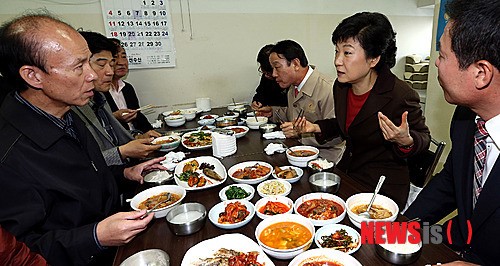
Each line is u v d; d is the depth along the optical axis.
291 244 0.86
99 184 1.20
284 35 3.53
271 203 1.09
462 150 0.96
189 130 2.38
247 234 0.94
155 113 3.33
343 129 1.62
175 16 3.13
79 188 1.08
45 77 0.95
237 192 1.17
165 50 3.18
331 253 0.78
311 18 3.55
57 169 1.03
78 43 0.98
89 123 1.60
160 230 0.99
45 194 0.96
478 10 0.66
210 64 3.37
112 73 1.83
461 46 0.70
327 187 1.14
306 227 0.92
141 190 1.32
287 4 3.44
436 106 2.89
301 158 1.42
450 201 1.12
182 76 3.31
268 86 3.06
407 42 4.03
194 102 3.43
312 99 2.03
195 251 0.84
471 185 0.92
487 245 0.88
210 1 3.19
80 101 1.05
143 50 3.11
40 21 0.92
